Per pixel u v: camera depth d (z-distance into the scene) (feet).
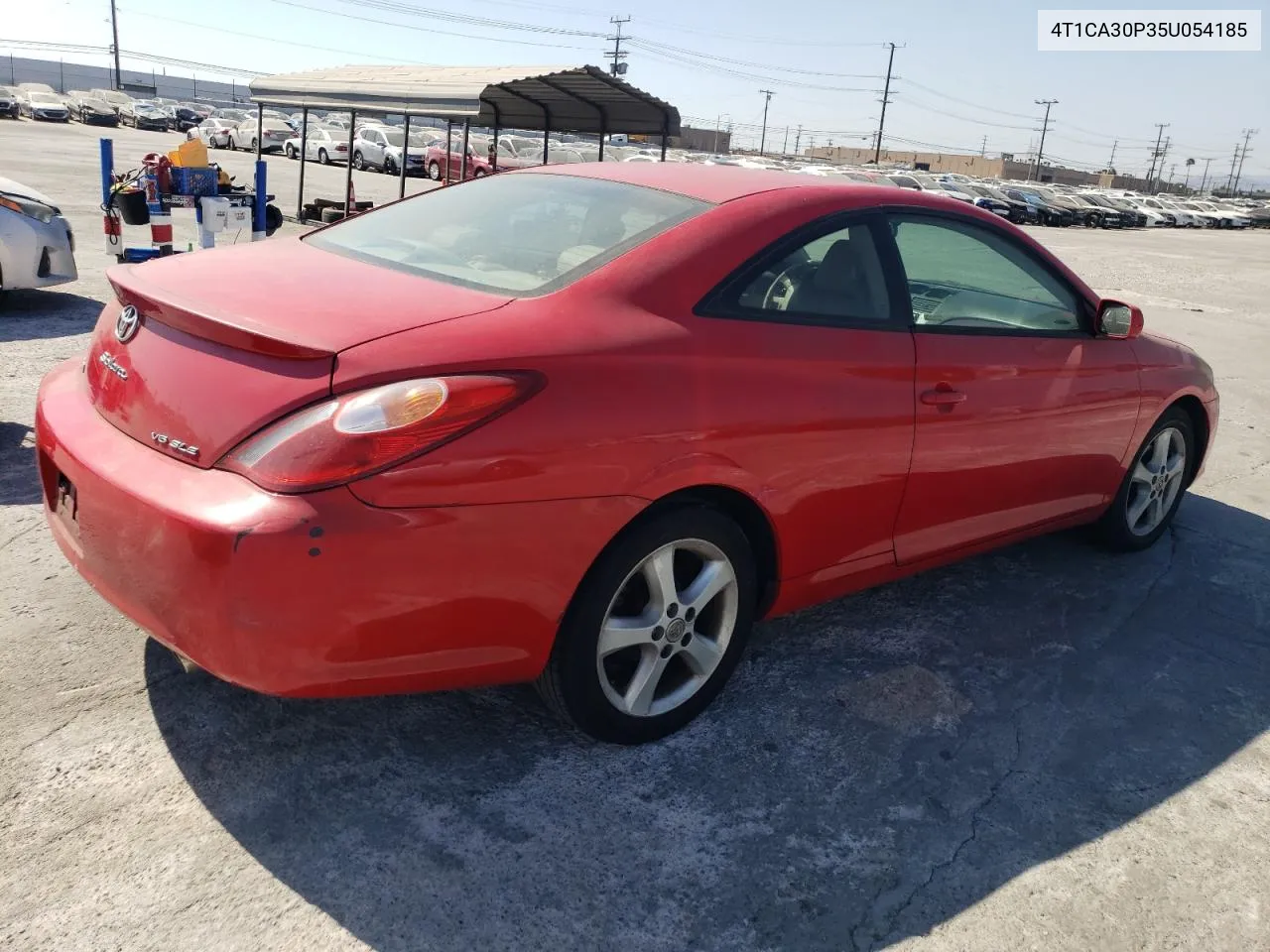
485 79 38.37
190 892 6.72
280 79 48.85
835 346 9.18
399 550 6.64
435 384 6.73
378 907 6.74
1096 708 10.17
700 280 8.45
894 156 393.50
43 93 183.11
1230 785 9.05
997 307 11.34
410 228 9.82
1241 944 7.14
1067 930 7.14
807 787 8.45
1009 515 11.73
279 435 6.55
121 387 7.64
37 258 22.86
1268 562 14.47
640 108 40.09
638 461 7.61
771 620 11.46
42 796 7.43
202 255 9.12
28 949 6.15
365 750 8.36
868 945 6.85
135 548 6.86
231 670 6.64
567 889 7.07
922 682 10.36
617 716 8.40
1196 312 45.06
